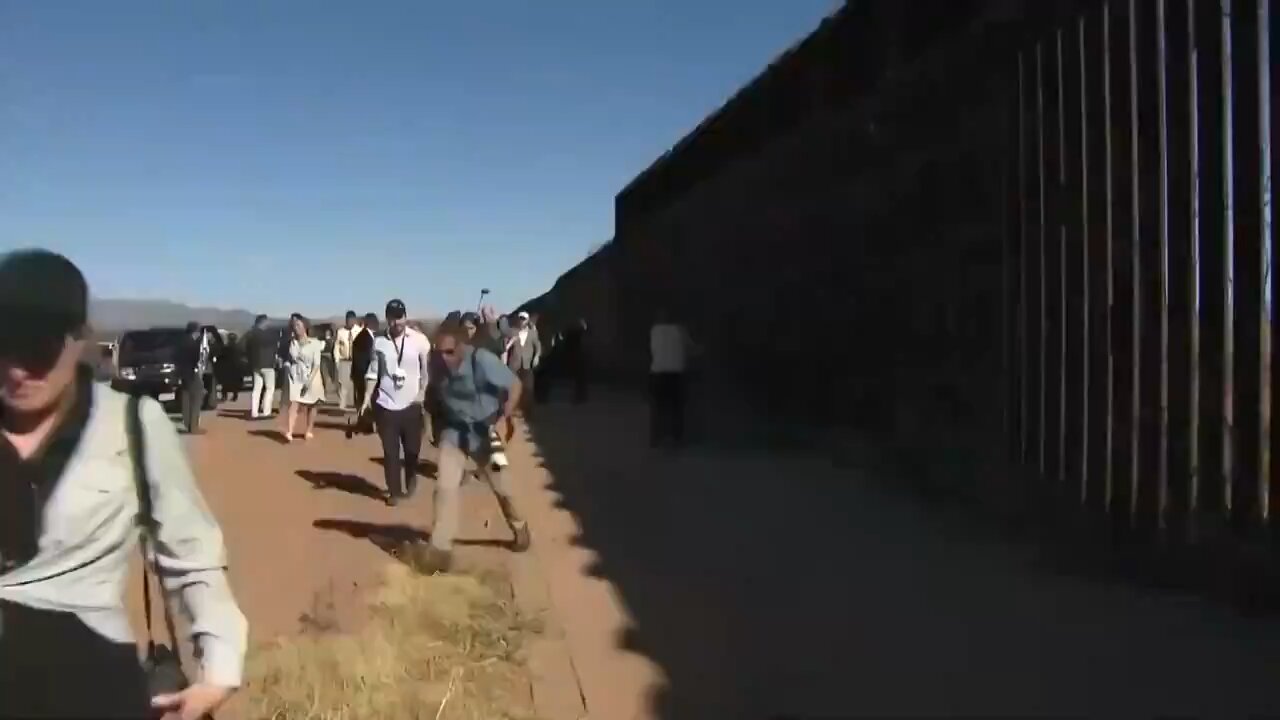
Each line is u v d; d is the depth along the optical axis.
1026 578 7.21
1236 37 6.39
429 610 6.92
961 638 6.00
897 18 11.39
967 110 9.66
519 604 7.18
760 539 8.77
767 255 16.20
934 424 10.36
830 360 13.42
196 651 2.84
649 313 26.56
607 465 13.61
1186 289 6.76
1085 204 7.75
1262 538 6.20
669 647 6.24
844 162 12.95
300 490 12.27
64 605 2.74
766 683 5.56
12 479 2.71
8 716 2.69
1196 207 6.71
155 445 2.81
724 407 18.67
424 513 10.75
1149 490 7.05
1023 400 8.61
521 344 20.95
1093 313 7.65
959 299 9.81
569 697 5.58
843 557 8.03
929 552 8.07
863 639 6.11
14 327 2.65
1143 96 7.18
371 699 5.55
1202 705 4.90
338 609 7.16
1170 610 6.32
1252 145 6.28
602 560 8.34
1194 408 6.69
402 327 11.30
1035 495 8.35
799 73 14.92
